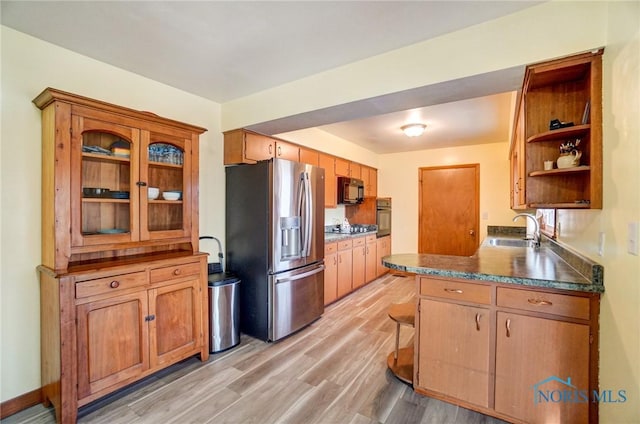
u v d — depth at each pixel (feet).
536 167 6.12
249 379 7.27
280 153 11.35
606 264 4.71
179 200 7.90
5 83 5.96
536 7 5.24
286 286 9.71
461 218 16.92
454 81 6.10
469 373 6.05
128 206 6.95
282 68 7.63
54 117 5.76
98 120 6.30
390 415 5.98
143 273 6.72
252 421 5.84
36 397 6.35
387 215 18.42
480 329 5.91
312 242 10.80
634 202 3.82
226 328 8.80
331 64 7.41
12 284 6.09
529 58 5.29
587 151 5.39
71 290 5.67
